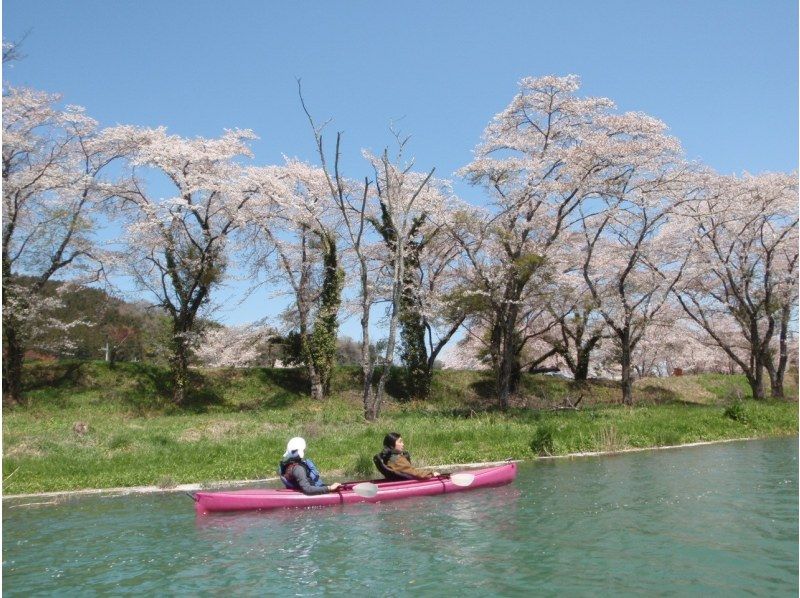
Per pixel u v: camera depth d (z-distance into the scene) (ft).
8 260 98.58
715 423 81.51
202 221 113.39
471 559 27.07
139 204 110.22
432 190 116.67
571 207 104.01
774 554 26.91
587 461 56.80
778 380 127.95
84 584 24.99
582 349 146.00
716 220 116.88
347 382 130.21
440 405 122.31
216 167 115.75
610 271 126.21
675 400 137.59
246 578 25.35
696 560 26.22
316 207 119.44
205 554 28.71
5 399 99.09
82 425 73.56
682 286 126.31
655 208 105.70
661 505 36.32
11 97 96.84
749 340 127.65
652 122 100.48
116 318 136.67
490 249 111.75
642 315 120.06
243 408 112.37
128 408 102.58
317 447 62.23
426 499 39.99
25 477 49.39
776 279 122.93
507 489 42.70
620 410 99.09
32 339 102.27
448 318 123.24
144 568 26.84
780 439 73.56
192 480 49.73
